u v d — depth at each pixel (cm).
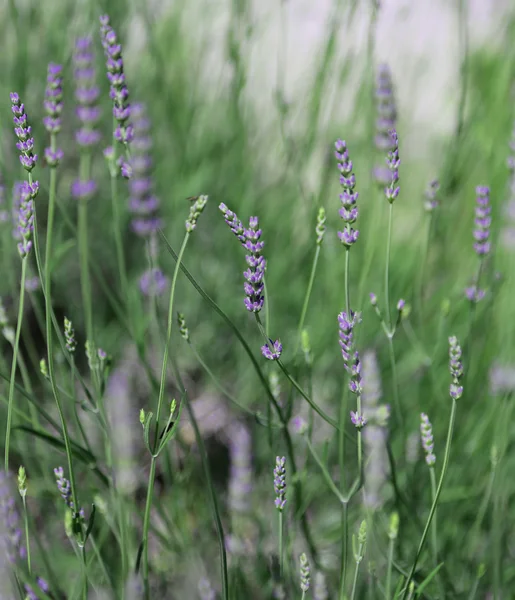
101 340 115
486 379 108
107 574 92
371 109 112
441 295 113
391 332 93
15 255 113
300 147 116
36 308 99
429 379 108
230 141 123
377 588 96
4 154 107
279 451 105
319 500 105
